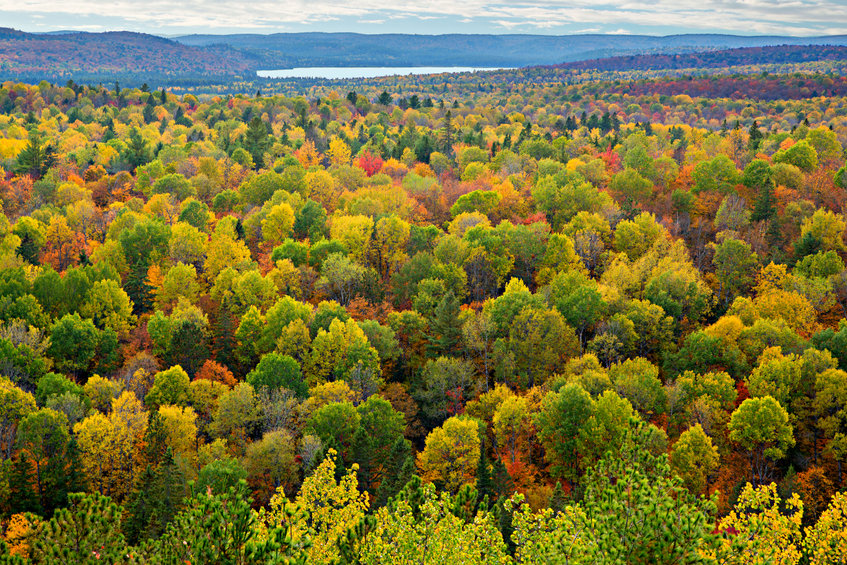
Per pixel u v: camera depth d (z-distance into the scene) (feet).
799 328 321.11
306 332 309.63
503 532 176.96
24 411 238.27
